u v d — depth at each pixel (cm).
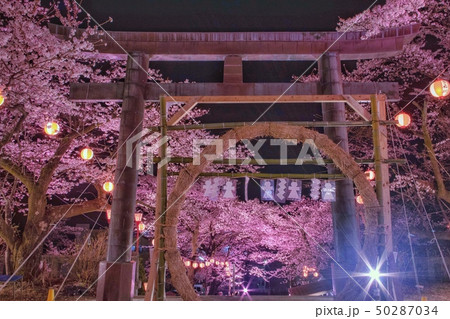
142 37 970
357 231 857
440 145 1501
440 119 1464
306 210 2155
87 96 948
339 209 872
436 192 1427
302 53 971
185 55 980
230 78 962
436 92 771
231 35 979
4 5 1100
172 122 710
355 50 970
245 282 3212
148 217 2123
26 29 1080
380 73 1577
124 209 847
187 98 725
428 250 1702
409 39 989
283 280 3025
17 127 1109
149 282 586
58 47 1034
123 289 800
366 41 972
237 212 2114
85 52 1051
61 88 1471
